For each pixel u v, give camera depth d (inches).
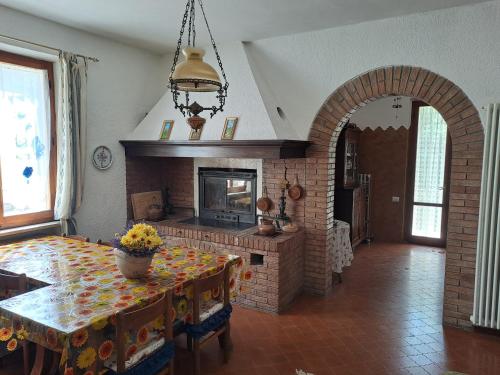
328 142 153.3
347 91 147.9
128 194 180.7
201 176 184.5
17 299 82.4
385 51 138.7
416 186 249.6
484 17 121.1
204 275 101.0
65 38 147.6
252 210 171.9
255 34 156.8
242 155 146.7
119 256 93.3
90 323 71.3
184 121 164.7
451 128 128.6
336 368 107.5
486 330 127.5
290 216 163.9
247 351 116.4
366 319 138.9
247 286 147.9
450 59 127.5
